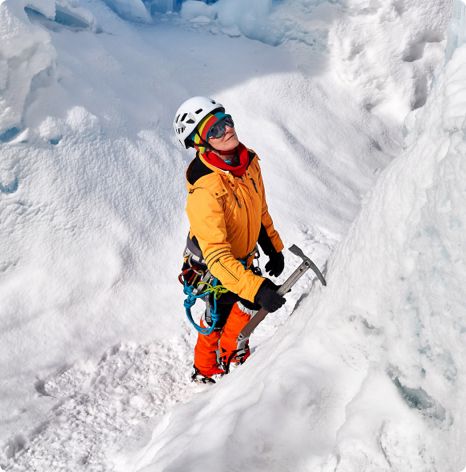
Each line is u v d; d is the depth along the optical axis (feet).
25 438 9.66
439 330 4.73
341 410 5.84
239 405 6.64
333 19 20.49
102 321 11.94
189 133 7.99
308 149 18.49
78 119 13.69
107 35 17.94
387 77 20.89
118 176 13.91
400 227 5.68
